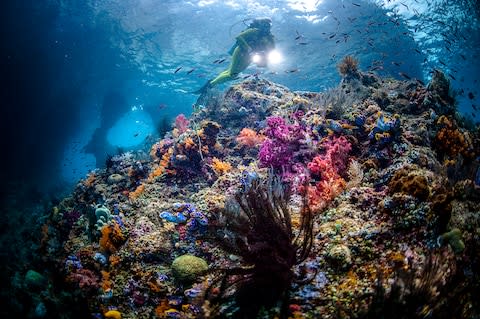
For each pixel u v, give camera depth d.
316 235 3.68
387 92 7.06
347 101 6.89
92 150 36.41
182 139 6.80
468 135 5.36
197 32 24.56
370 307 2.49
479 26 22.11
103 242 4.76
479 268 2.90
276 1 21.19
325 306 2.91
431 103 6.21
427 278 2.54
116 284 4.26
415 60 26.81
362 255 3.24
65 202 7.52
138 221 4.98
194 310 3.52
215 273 3.81
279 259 3.04
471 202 3.57
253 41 9.16
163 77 31.12
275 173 5.36
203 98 10.34
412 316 2.39
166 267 4.26
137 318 3.88
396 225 3.34
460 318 2.46
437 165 4.33
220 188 5.19
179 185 6.14
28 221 15.58
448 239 3.01
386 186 4.12
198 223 4.52
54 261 5.47
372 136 5.19
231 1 21.75
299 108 7.03
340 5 21.06
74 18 25.62
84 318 4.46
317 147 5.36
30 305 5.79
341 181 4.49
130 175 6.86
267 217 3.21
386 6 20.67
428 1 19.67
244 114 7.68
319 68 28.22
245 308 3.15
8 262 10.61
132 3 23.09
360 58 25.94
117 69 30.97
